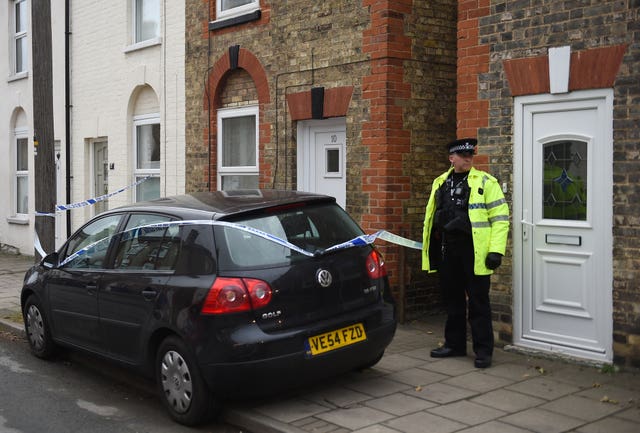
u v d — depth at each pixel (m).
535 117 6.73
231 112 10.67
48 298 7.02
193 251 5.43
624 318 6.08
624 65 6.02
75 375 6.91
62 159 14.81
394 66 8.25
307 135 9.44
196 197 6.23
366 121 8.41
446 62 8.73
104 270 6.29
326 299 5.43
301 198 5.84
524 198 6.82
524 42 6.74
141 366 5.78
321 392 5.79
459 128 7.32
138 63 12.57
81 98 14.22
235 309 5.07
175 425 5.47
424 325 8.26
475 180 6.34
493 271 6.99
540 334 6.75
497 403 5.44
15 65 16.70
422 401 5.52
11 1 16.62
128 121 12.96
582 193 6.42
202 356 5.13
